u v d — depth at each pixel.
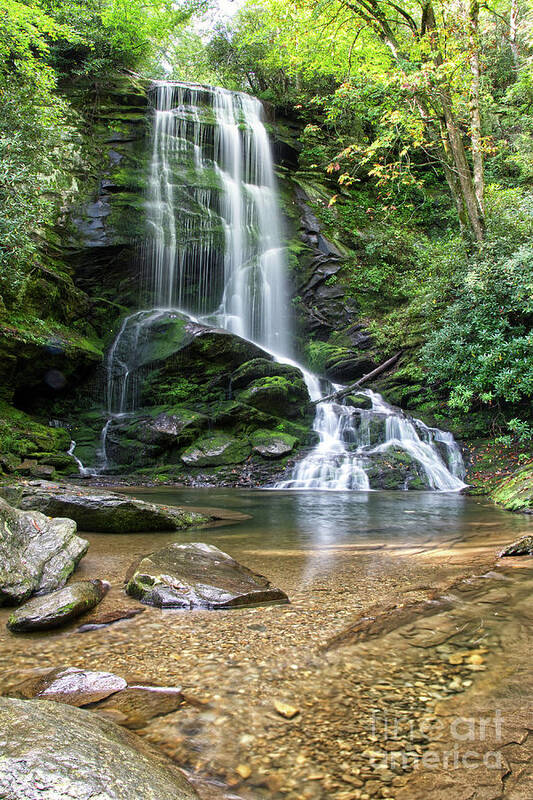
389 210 19.95
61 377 12.93
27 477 9.45
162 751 1.49
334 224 20.12
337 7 13.33
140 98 19.02
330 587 3.22
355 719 1.68
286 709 1.74
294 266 18.31
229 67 23.81
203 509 6.89
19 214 9.62
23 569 3.13
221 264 17.64
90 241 15.49
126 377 13.70
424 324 14.21
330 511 6.89
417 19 17.12
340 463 10.52
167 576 3.07
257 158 20.55
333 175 21.77
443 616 2.66
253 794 1.31
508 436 10.73
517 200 13.30
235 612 2.75
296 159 21.89
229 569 3.35
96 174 16.83
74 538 3.77
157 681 1.94
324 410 12.81
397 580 3.38
